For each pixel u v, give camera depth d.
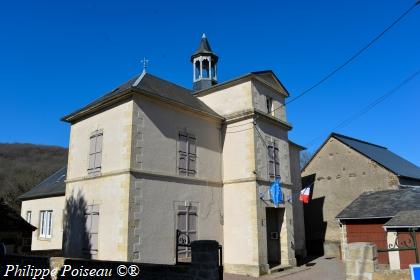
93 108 14.77
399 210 16.97
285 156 18.27
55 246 19.52
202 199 15.47
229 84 17.53
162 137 14.23
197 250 7.80
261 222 15.40
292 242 17.08
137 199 12.70
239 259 15.34
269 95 18.12
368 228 18.02
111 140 13.82
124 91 13.30
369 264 7.20
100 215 13.44
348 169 23.28
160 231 13.27
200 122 16.31
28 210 22.77
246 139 16.33
